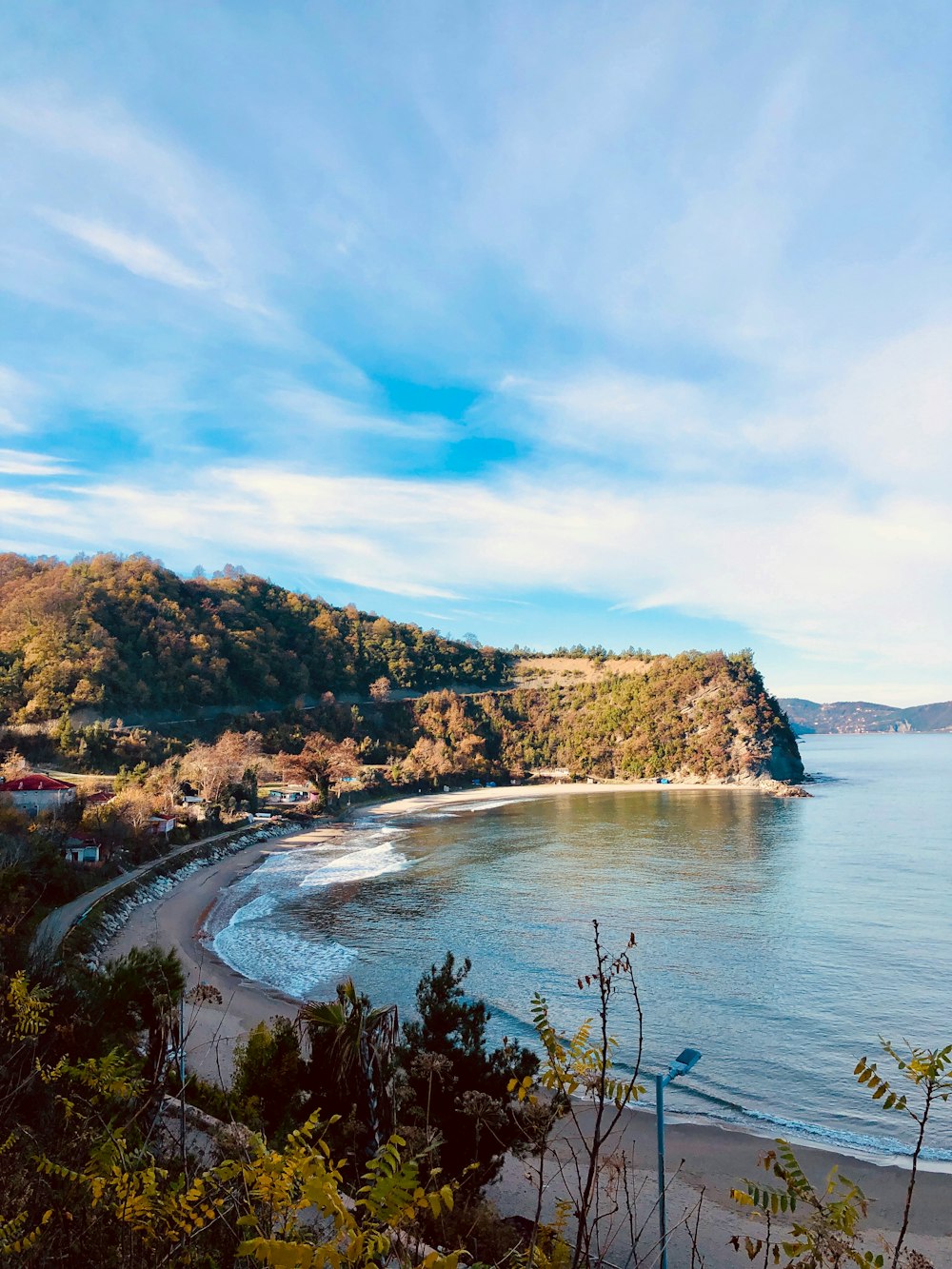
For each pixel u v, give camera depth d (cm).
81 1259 412
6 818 4791
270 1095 1365
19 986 735
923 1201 1906
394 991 3472
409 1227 450
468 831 9381
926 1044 2820
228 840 7712
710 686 18725
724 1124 2277
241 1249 295
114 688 13050
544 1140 531
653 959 3903
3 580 15700
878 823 9462
